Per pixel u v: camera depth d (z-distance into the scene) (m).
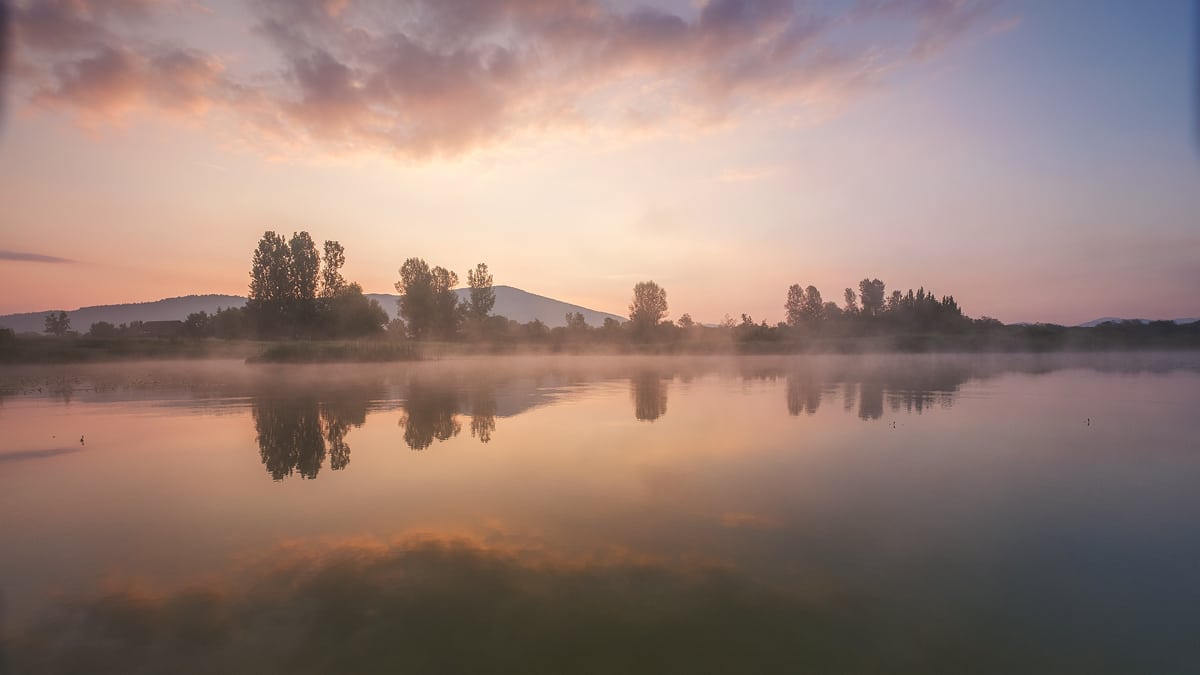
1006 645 4.81
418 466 10.88
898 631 5.02
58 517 8.06
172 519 7.96
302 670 4.52
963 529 7.43
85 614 5.41
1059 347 78.81
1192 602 5.53
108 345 50.41
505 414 17.83
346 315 69.81
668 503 8.52
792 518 7.86
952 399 21.38
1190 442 12.83
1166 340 77.50
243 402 21.16
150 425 15.70
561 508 8.34
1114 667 4.50
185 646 4.86
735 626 5.11
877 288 94.56
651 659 4.62
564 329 89.75
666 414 17.70
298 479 10.01
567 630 5.04
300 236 65.88
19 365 42.94
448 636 4.96
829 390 25.31
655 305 87.88
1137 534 7.24
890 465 10.78
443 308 80.19
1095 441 12.96
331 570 6.29
